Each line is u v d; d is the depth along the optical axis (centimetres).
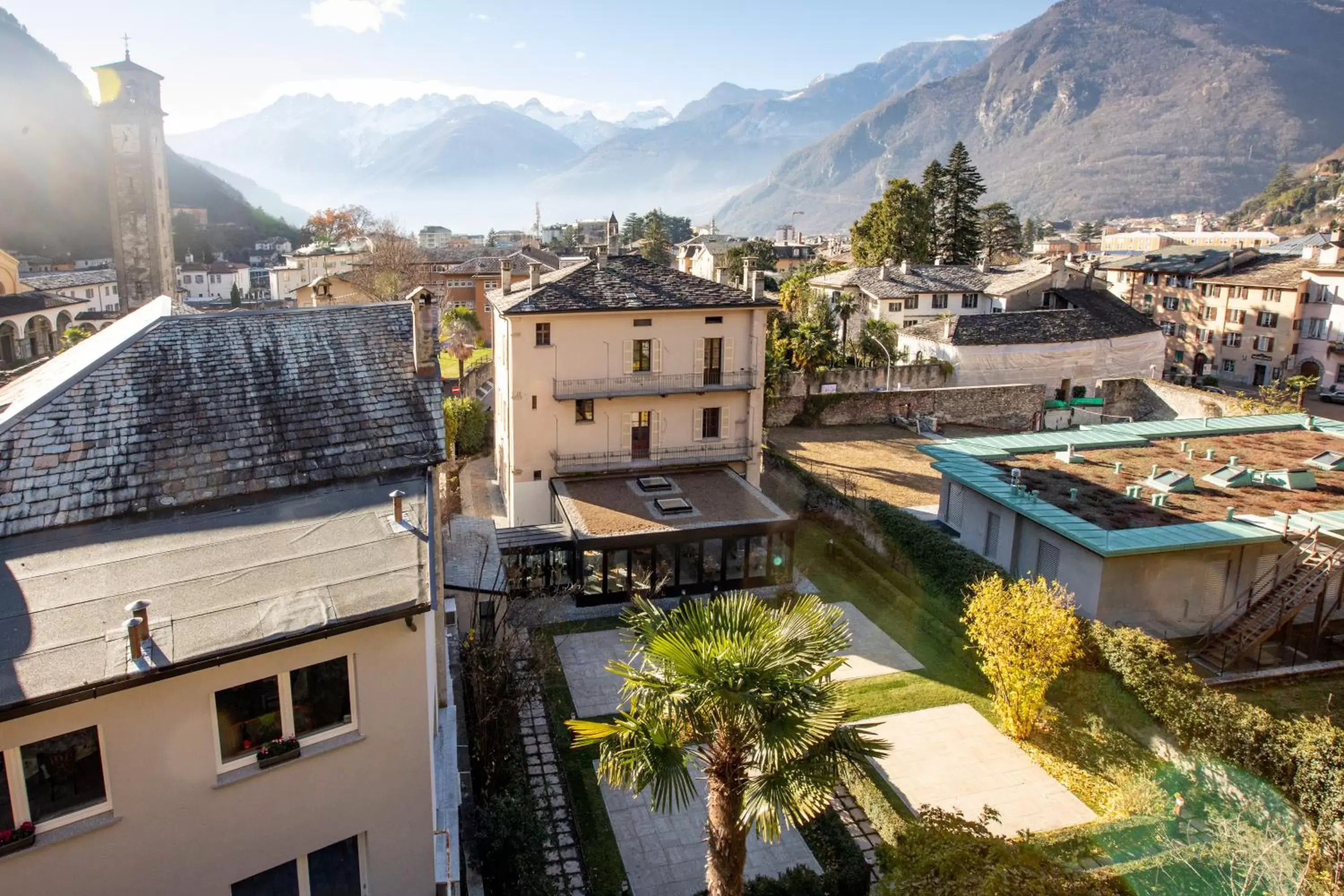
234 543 1349
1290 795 1764
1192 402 6097
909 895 1292
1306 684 2473
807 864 1800
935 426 6003
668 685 1222
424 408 1794
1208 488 3114
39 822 1038
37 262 11844
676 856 1853
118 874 1091
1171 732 2023
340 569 1283
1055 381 6731
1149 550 2502
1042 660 2156
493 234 19488
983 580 2670
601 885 1759
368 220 17375
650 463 3759
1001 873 1280
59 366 1956
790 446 5506
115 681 1006
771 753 1139
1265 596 2594
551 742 2228
